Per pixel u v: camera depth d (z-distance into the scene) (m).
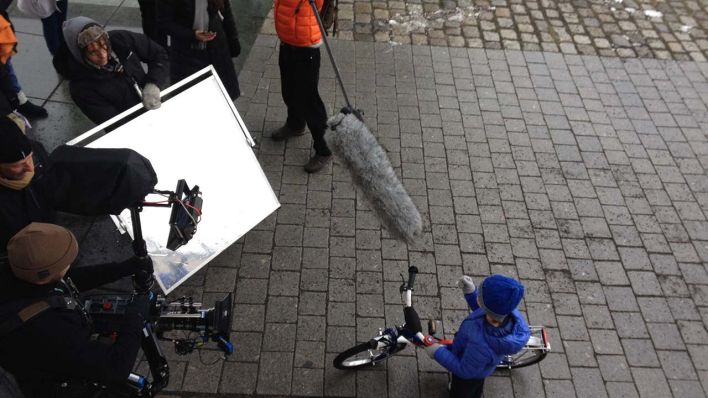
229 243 4.22
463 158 5.64
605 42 7.40
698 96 6.63
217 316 2.91
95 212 2.63
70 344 2.19
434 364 4.01
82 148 2.64
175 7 4.47
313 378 3.89
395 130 5.89
